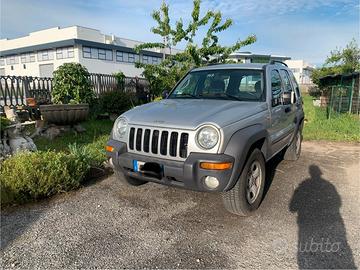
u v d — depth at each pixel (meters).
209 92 4.21
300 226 3.12
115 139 3.54
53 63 33.84
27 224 3.16
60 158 4.20
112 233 2.98
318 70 28.39
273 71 4.48
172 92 4.62
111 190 4.10
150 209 3.52
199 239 2.87
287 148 5.50
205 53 11.51
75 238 2.89
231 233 2.98
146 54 38.53
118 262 2.52
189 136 2.95
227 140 2.92
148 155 3.21
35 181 3.76
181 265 2.48
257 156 3.41
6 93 7.96
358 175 4.83
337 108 12.50
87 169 4.39
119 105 9.79
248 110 3.44
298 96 5.72
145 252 2.66
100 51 33.28
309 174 4.87
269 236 2.92
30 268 2.45
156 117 3.29
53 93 8.59
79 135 7.33
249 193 3.38
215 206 3.61
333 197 3.90
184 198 3.83
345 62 24.47
